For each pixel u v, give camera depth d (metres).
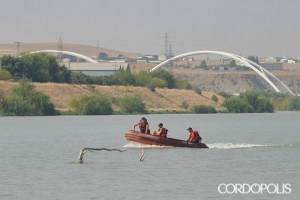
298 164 171.50
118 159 179.62
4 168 163.38
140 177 148.38
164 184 139.62
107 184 139.62
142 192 131.38
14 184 139.62
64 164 170.38
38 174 152.75
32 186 137.38
